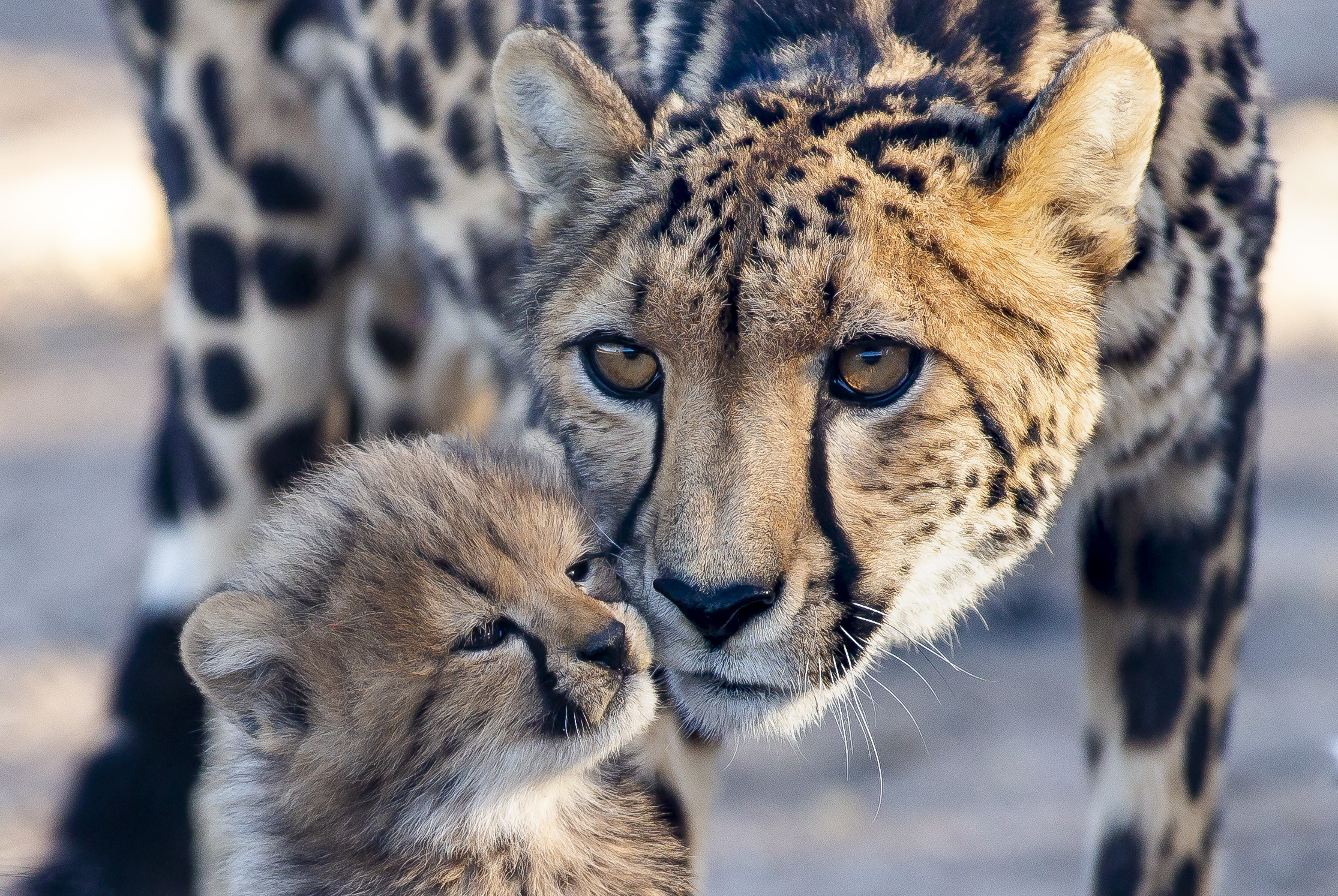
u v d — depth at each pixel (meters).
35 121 26.97
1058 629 15.35
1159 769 8.30
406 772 7.14
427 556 7.02
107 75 30.22
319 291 10.83
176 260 10.88
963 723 13.66
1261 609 15.32
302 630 7.22
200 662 7.21
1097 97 6.38
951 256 6.30
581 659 6.89
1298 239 24.27
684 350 6.18
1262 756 12.63
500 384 9.48
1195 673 8.27
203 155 10.64
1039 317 6.53
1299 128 27.52
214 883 8.57
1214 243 7.59
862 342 6.16
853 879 11.06
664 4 7.69
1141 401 7.54
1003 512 6.67
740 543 6.02
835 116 6.49
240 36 10.45
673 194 6.36
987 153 6.50
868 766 13.07
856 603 6.34
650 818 7.91
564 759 6.97
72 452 18.91
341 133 10.70
